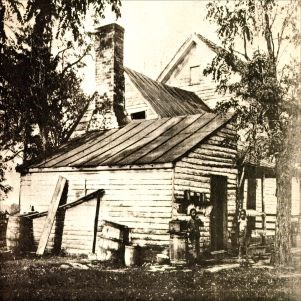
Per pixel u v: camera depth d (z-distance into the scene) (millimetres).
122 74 21562
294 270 12445
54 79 19281
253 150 13930
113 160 15906
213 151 15977
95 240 15914
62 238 16938
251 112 13578
